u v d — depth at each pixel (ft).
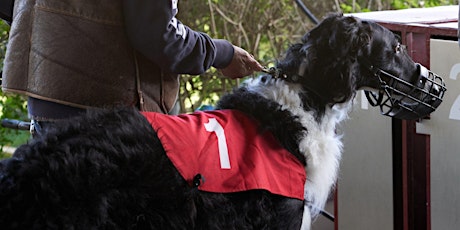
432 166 10.78
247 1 17.19
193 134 8.44
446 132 10.57
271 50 17.60
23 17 8.84
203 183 8.26
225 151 8.52
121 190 7.75
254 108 9.11
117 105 8.83
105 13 8.61
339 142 9.82
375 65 9.46
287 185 8.79
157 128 8.32
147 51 8.51
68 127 8.05
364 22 9.46
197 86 17.37
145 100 9.04
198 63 8.84
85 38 8.66
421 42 10.69
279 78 9.39
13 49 8.93
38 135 8.13
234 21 17.15
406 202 11.12
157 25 8.30
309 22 17.67
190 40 8.70
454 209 10.66
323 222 13.83
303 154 9.12
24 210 7.34
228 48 9.23
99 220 7.53
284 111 9.11
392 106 9.86
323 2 17.83
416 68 9.81
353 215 11.78
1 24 14.49
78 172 7.58
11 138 15.61
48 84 8.75
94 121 8.17
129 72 8.84
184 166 8.20
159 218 7.92
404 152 11.01
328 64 9.23
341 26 9.23
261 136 8.88
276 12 17.44
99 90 8.80
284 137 8.98
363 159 11.50
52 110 8.91
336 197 11.89
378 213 11.50
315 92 9.32
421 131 10.82
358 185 11.62
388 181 11.28
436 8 12.87
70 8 8.63
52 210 7.39
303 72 9.33
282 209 8.82
